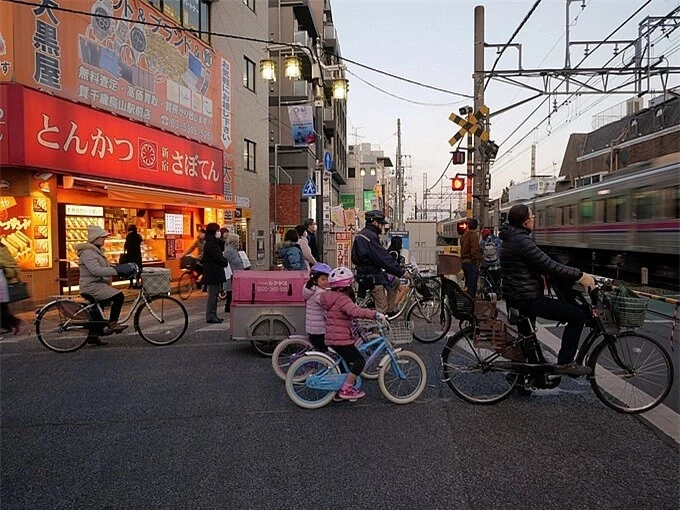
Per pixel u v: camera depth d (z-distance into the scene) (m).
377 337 5.30
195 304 12.27
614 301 4.87
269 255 25.27
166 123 15.48
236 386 5.77
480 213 14.71
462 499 3.34
